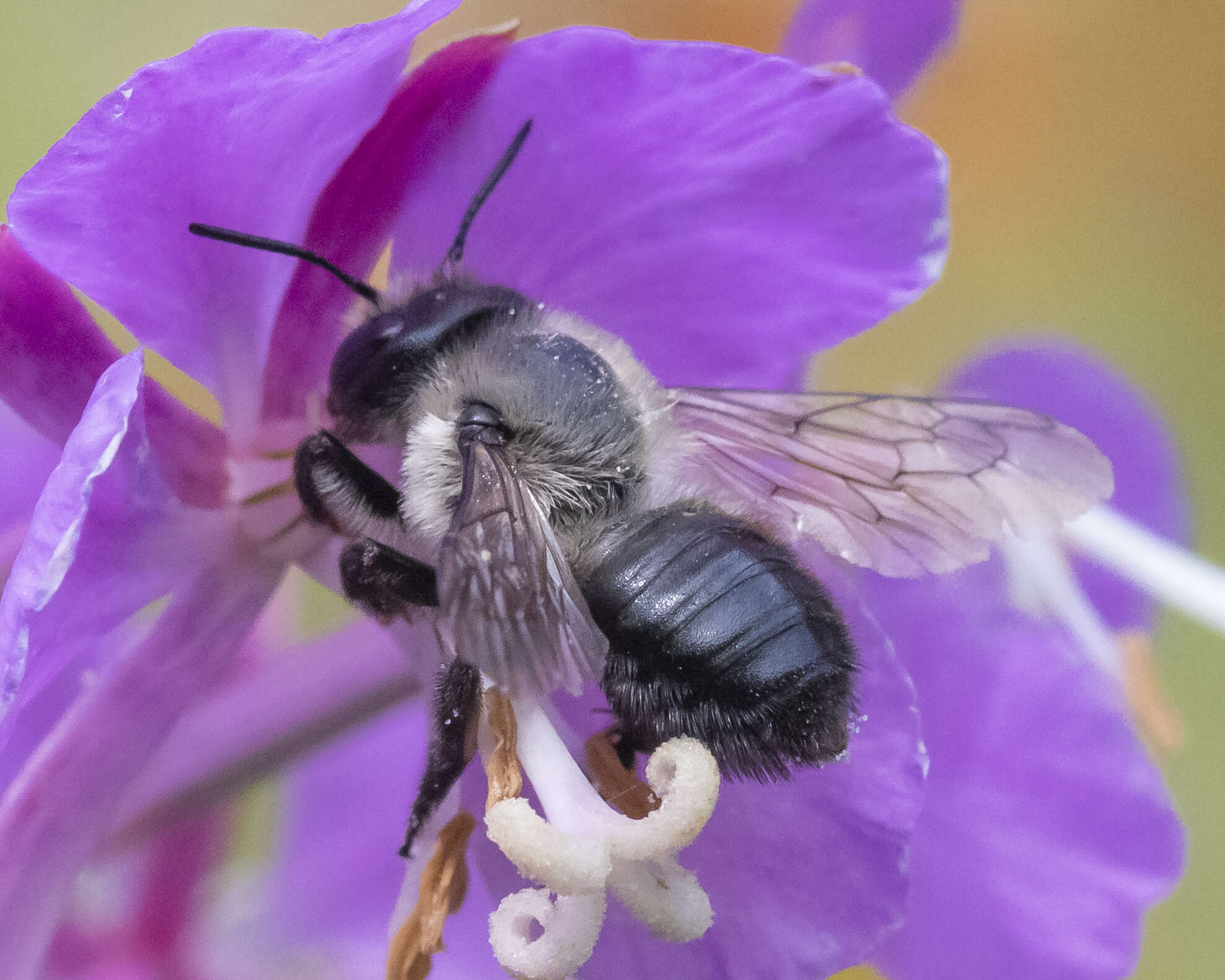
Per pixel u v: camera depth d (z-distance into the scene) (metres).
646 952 0.09
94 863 0.09
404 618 0.09
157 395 0.09
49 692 0.09
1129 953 0.10
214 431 0.09
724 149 0.09
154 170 0.09
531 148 0.09
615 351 0.09
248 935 0.10
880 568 0.09
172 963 0.10
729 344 0.09
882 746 0.09
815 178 0.09
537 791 0.09
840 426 0.09
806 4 0.10
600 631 0.09
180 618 0.09
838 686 0.09
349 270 0.09
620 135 0.09
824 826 0.09
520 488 0.09
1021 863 0.10
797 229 0.09
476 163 0.09
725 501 0.09
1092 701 0.10
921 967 0.10
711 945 0.09
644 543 0.09
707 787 0.09
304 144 0.09
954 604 0.10
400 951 0.09
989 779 0.10
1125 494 0.10
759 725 0.09
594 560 0.09
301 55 0.09
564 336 0.09
